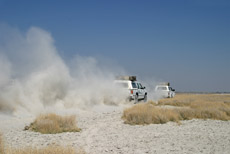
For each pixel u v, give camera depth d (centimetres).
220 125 1359
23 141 893
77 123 1320
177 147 838
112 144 872
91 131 1127
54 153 662
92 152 753
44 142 884
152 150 792
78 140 930
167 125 1319
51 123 1122
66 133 1069
